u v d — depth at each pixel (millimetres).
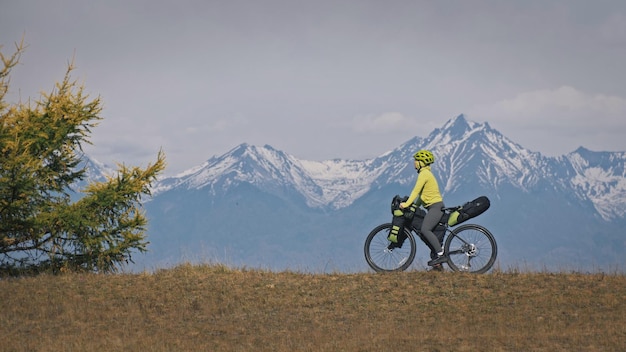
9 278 42219
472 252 37656
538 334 28703
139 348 27641
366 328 30531
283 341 28609
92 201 49094
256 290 37219
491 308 33125
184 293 37062
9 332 30469
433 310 33188
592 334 28375
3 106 49094
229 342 28891
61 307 34688
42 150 50625
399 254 38719
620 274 38562
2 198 46312
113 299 36438
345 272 40438
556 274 38469
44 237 49344
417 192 37469
